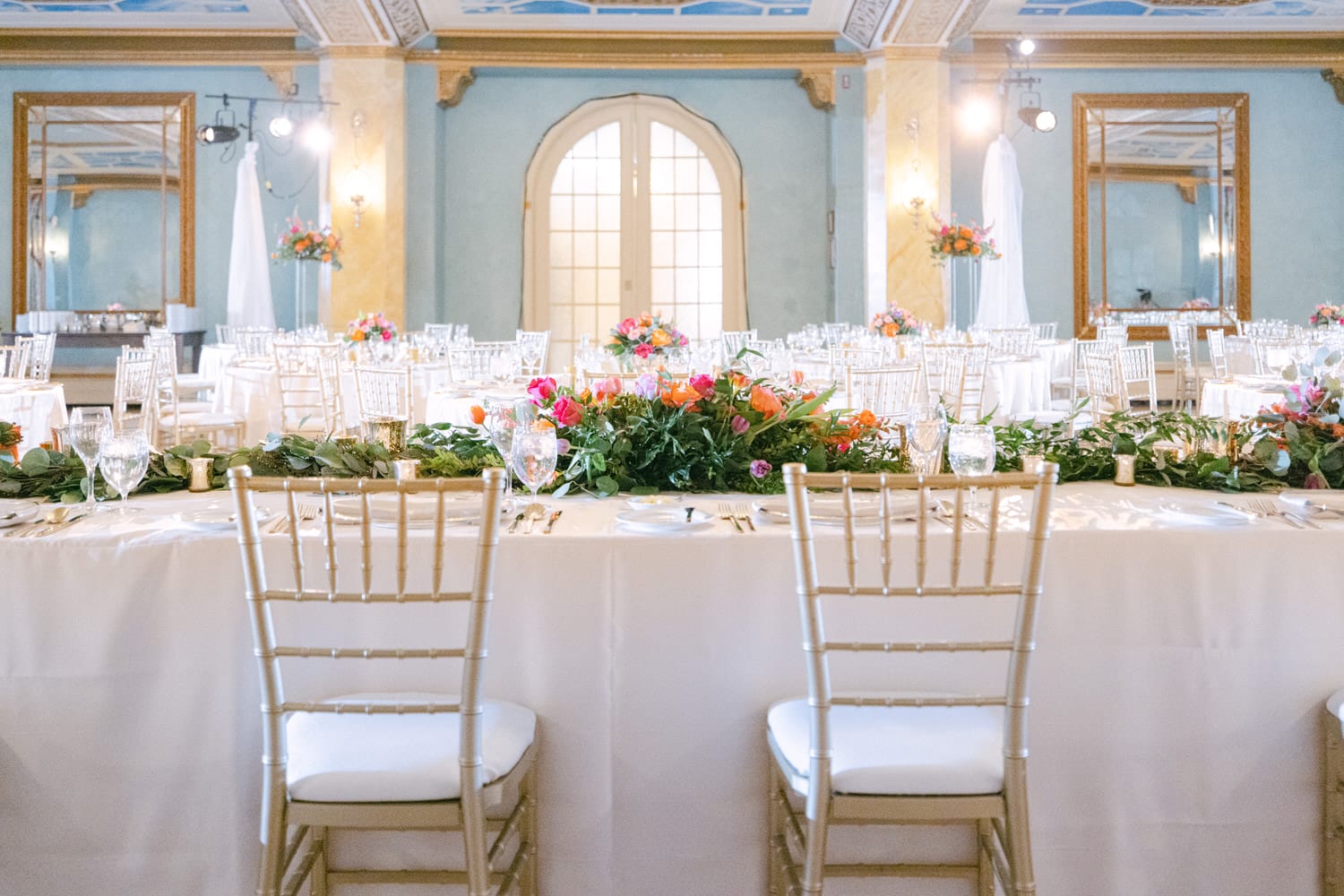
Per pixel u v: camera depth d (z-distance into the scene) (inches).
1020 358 315.6
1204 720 86.7
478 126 439.8
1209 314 444.8
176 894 86.0
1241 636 86.4
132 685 85.3
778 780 84.4
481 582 71.5
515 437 92.3
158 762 85.6
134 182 434.0
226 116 430.9
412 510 90.4
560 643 86.0
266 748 73.4
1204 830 87.1
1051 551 86.2
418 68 421.1
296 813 73.4
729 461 106.7
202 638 85.6
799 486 71.0
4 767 84.9
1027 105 436.5
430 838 85.2
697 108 442.3
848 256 432.1
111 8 401.4
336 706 73.2
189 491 108.7
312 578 85.8
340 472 108.6
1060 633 86.4
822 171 444.5
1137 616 86.4
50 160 433.4
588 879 86.9
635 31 421.1
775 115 443.2
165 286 436.8
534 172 440.8
